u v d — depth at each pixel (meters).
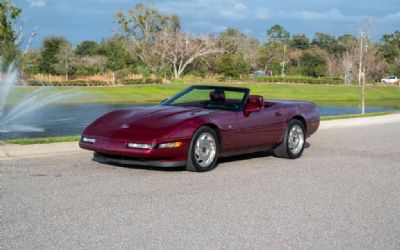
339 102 44.59
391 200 6.15
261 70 90.62
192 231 4.67
